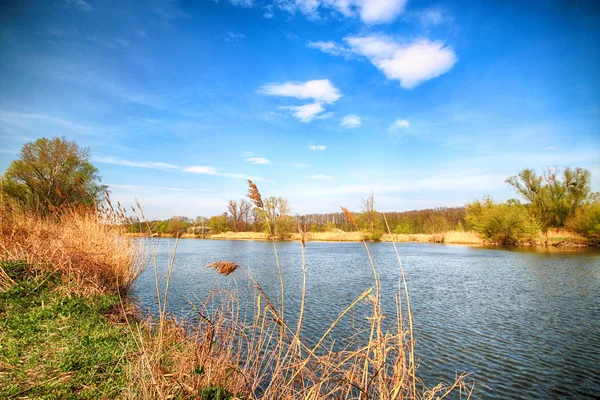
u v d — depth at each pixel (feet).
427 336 37.45
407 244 182.70
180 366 16.26
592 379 28.07
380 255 121.39
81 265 34.78
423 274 78.13
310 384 17.03
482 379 28.07
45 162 77.87
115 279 39.42
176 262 92.79
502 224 165.48
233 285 57.88
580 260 99.86
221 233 268.62
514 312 46.96
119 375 17.33
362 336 34.68
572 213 170.91
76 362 18.28
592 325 41.37
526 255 116.06
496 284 66.08
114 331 24.02
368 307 47.88
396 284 66.03
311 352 14.98
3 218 36.99
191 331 20.63
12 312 24.64
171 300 45.50
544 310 47.98
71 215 44.39
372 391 16.65
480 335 37.88
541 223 172.76
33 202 45.70
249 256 115.75
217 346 18.45
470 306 49.90
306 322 40.40
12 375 16.31
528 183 182.39
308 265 93.20
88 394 15.33
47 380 16.19
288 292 57.06
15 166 73.46
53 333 22.09
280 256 117.39
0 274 29.07
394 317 42.63
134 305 36.86
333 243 192.34
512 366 30.40
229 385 17.31
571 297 55.47
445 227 226.38
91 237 41.19
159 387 14.71
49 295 29.01
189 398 15.06
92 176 101.19
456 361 31.32
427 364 30.71
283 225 218.18
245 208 304.91
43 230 38.65
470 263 96.94
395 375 14.88
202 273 72.02
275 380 15.99
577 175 171.42
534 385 27.22
